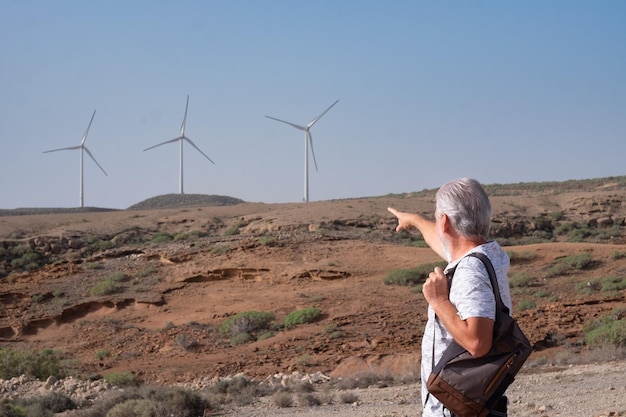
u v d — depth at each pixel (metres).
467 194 3.78
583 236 77.38
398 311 38.00
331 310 39.84
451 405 3.45
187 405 18.38
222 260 54.00
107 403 19.06
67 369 32.47
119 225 81.12
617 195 86.81
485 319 3.42
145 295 47.69
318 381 25.09
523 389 17.42
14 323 46.69
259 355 32.41
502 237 77.69
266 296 45.72
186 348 36.47
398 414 14.69
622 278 39.75
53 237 71.88
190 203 182.75
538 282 41.91
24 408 19.34
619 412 11.78
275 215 79.50
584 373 19.39
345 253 52.88
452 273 3.67
